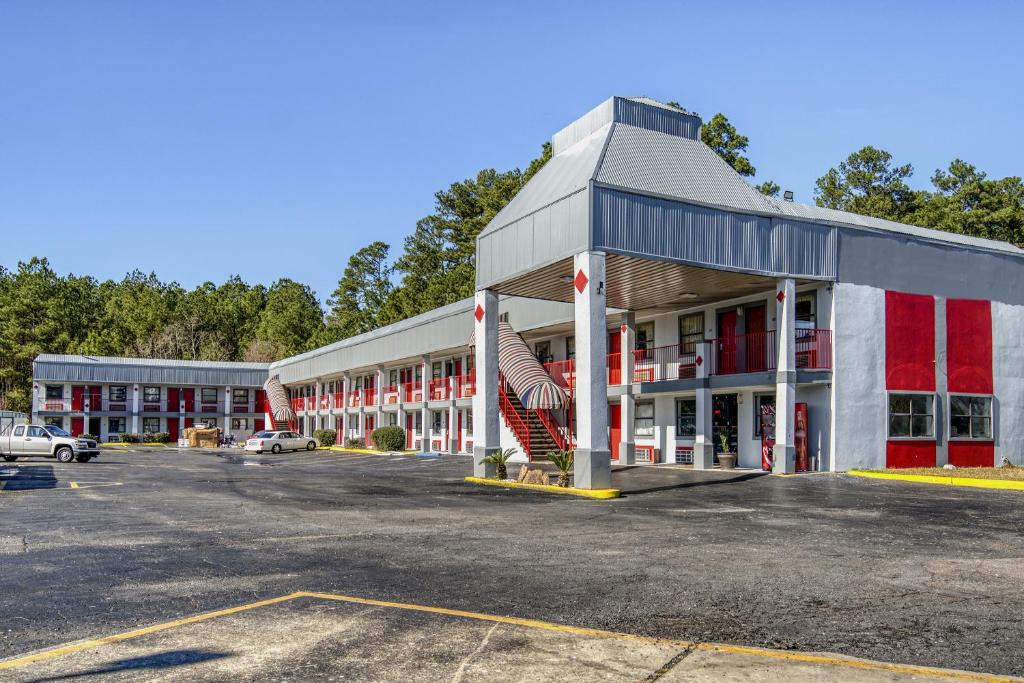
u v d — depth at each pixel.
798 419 26.61
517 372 34.88
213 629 7.34
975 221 55.94
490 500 19.16
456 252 88.19
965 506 17.09
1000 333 30.39
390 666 6.21
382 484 24.56
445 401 48.75
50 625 7.53
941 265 29.25
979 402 29.59
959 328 29.39
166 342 109.25
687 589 9.05
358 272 115.38
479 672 6.06
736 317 30.42
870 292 27.44
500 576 9.78
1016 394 30.53
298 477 28.23
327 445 61.62
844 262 26.92
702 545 12.12
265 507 17.61
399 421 55.75
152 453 53.41
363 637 7.06
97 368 76.81
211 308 120.69
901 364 27.88
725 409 31.09
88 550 11.73
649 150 24.34
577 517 15.65
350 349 62.72
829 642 6.96
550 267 23.70
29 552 11.58
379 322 91.75
